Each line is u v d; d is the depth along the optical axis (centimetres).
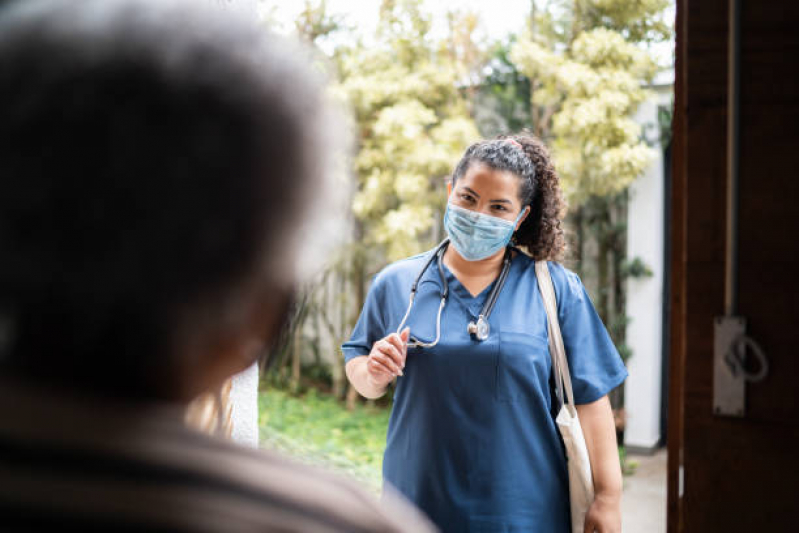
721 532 122
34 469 42
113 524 42
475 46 725
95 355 45
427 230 759
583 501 197
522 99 729
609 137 613
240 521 45
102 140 43
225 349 51
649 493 561
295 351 826
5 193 43
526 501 194
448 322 204
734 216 119
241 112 47
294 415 729
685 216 124
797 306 117
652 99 625
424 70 709
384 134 687
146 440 45
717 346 121
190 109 45
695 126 123
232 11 52
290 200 50
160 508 43
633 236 647
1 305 44
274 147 48
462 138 687
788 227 117
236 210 47
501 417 195
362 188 711
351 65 707
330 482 52
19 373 45
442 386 197
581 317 210
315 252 55
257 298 51
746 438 121
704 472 123
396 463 204
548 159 219
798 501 118
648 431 644
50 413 44
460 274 212
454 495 194
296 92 51
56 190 43
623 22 645
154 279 45
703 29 122
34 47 44
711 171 122
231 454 48
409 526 55
